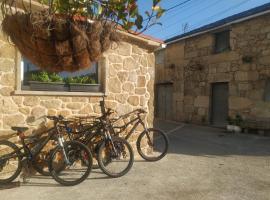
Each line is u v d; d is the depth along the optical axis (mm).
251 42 10406
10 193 4285
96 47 1746
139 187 4551
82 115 5602
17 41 1732
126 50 6215
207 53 12375
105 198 4109
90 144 5441
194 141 8836
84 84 5648
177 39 13938
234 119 10844
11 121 4840
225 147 7855
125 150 5535
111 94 5992
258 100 10172
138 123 6043
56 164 4945
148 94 6613
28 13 1662
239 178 5012
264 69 9961
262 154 6945
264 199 4074
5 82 4773
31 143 4793
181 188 4512
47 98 5207
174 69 14438
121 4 1620
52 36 1669
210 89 12242
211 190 4430
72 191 4375
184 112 13742
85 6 1662
